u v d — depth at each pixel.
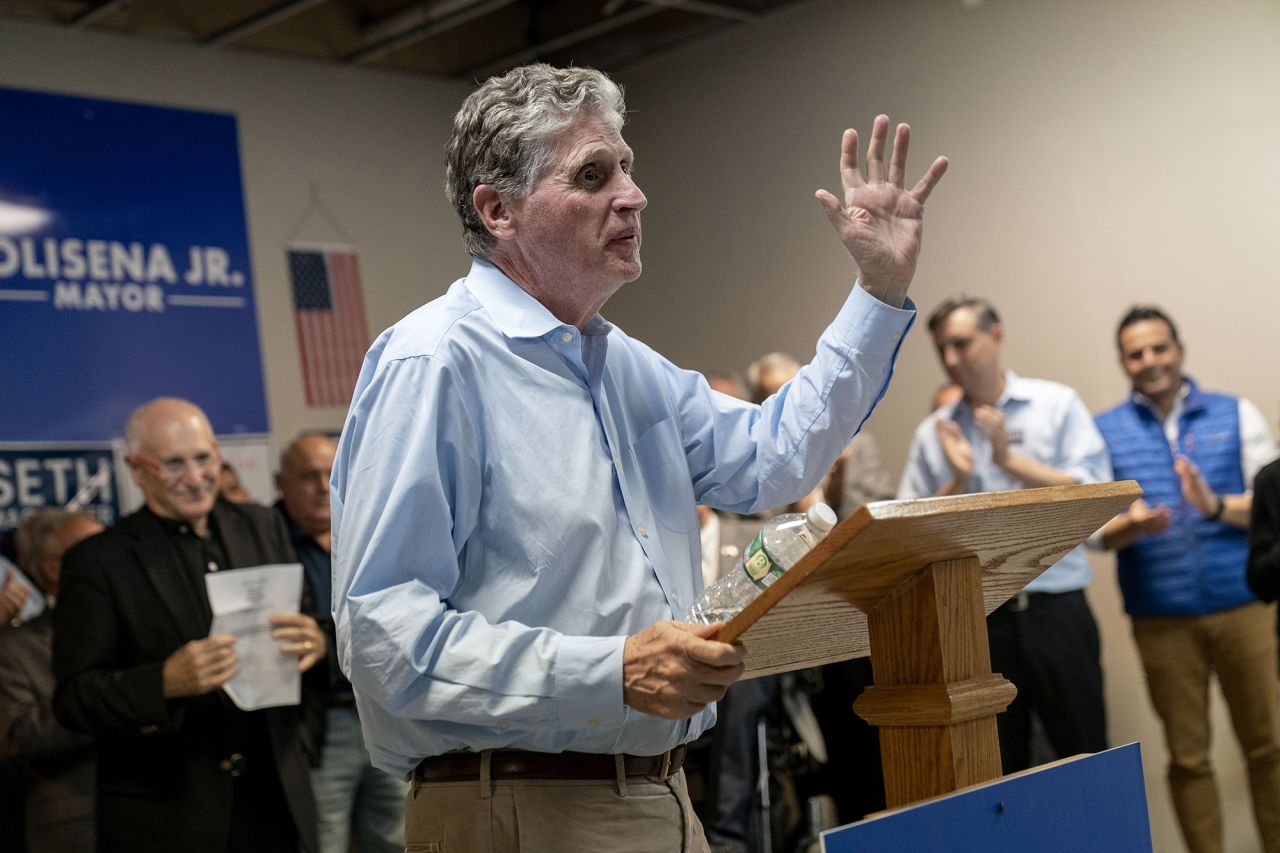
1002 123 5.18
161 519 3.17
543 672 1.27
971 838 1.12
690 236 6.25
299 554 3.74
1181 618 4.11
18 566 4.89
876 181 1.54
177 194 5.62
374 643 1.32
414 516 1.35
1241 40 4.53
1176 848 4.56
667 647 1.21
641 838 1.42
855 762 3.36
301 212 6.00
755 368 4.16
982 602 1.27
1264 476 3.63
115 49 5.51
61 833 3.19
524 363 1.46
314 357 5.95
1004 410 4.29
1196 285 4.68
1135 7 4.79
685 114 6.24
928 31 5.37
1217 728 4.37
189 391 5.56
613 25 6.01
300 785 3.08
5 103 5.20
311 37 6.09
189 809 2.93
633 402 1.59
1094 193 4.92
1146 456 4.23
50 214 5.27
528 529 1.42
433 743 1.41
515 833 1.40
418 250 6.39
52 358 5.20
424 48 6.50
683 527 1.59
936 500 1.07
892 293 1.54
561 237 1.46
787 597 1.08
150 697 2.87
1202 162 4.64
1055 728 3.86
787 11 5.81
